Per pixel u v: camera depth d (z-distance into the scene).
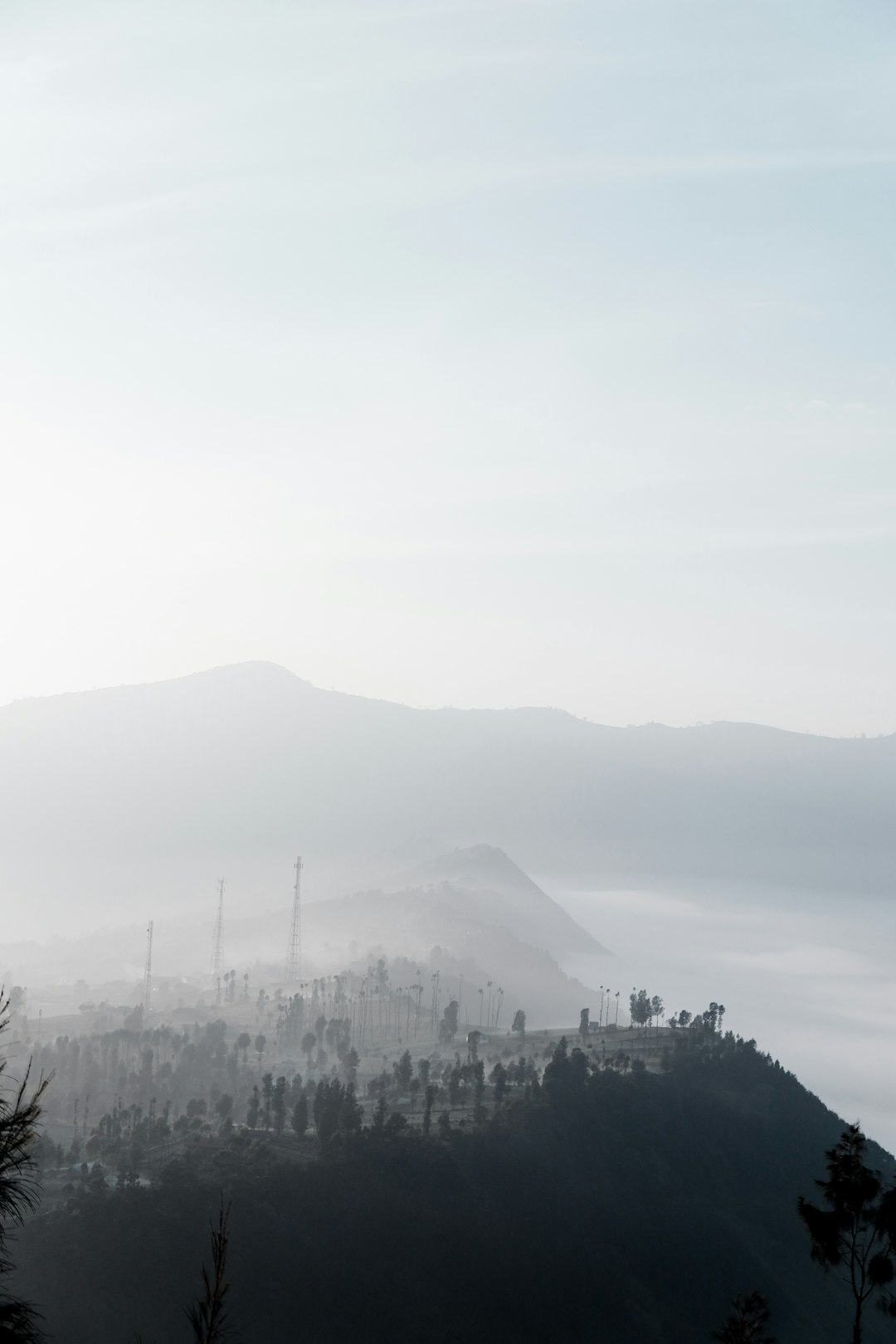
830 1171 55.75
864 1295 53.59
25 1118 25.89
